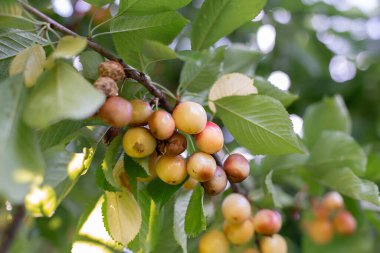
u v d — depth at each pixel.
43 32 0.46
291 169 0.65
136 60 0.49
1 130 0.37
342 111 0.70
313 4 0.93
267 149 0.50
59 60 0.39
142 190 0.48
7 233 0.62
